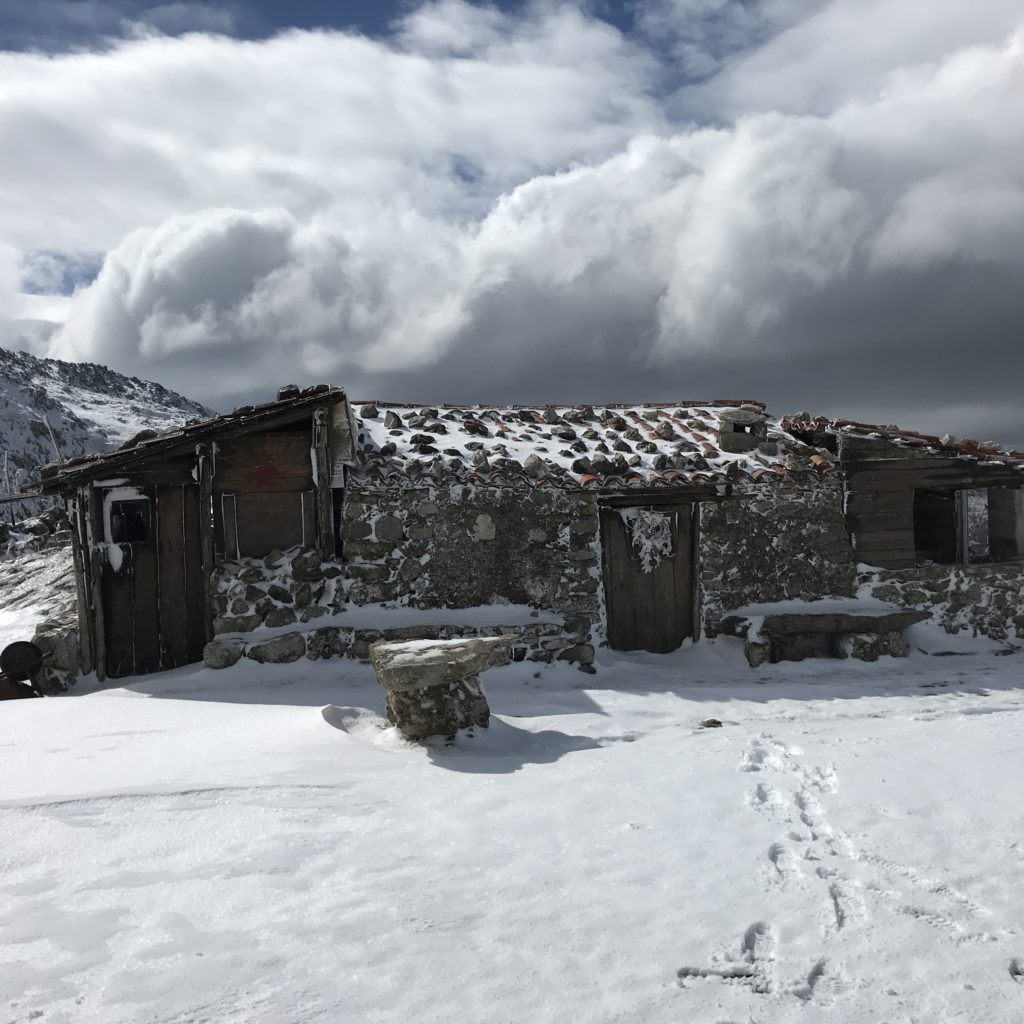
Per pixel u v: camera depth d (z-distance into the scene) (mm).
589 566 11984
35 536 23562
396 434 13211
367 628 11008
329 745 7145
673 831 5152
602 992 3469
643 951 3779
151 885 4379
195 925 3984
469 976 3580
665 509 12555
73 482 10961
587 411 14969
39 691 10492
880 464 13016
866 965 3670
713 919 4059
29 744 7316
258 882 4422
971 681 11086
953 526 14086
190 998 3406
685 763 6625
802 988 3504
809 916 4090
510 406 15109
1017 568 13320
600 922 4027
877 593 12945
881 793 5684
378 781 6141
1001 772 5902
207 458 11141
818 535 12828
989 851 4711
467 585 11664
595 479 12156
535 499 11906
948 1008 3350
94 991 3451
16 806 5332
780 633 12250
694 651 12312
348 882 4441
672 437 13922
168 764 6586
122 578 11172
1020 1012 3309
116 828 5086
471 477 11836
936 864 4602
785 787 5961
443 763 6703
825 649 12656
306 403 11109
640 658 12203
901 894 4293
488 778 6254
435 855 4793
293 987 3490
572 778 6238
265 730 7742
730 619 12352
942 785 5738
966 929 3939
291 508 11336
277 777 6152
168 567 11344
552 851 4855
